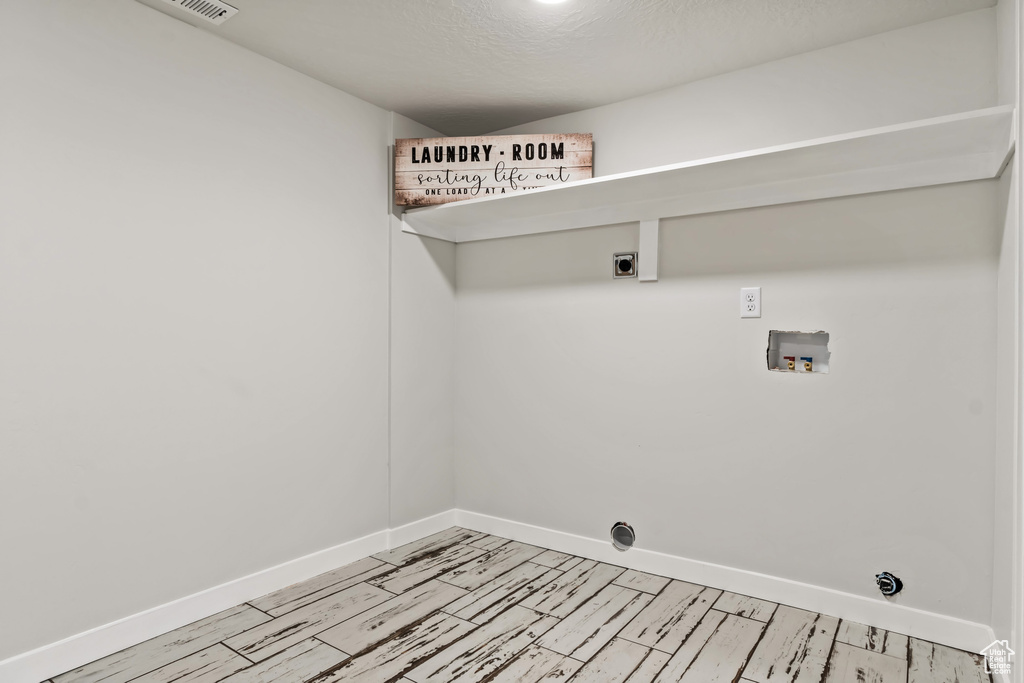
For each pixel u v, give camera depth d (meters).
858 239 2.01
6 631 1.59
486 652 1.80
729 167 1.96
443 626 1.97
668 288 2.41
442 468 3.01
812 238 2.10
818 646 1.84
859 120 2.02
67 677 1.66
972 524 1.83
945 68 1.87
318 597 2.19
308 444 2.37
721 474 2.29
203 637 1.89
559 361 2.71
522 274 2.84
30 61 1.63
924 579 1.90
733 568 2.26
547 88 2.44
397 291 2.75
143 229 1.87
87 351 1.75
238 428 2.13
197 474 2.01
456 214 2.71
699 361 2.34
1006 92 1.65
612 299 2.56
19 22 1.61
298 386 2.33
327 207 2.44
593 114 2.64
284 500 2.28
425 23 1.94
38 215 1.65
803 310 2.12
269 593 2.21
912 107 1.93
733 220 2.26
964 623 1.83
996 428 1.78
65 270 1.70
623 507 2.53
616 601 2.17
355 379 2.56
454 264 3.08
